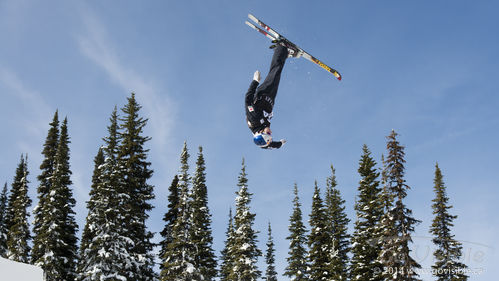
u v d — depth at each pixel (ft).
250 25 37.24
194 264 100.58
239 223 114.83
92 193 97.55
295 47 38.06
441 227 100.01
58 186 100.42
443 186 104.37
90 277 79.92
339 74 40.68
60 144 107.24
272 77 35.73
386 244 84.48
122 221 84.58
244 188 117.70
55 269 91.81
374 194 102.47
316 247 111.65
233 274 109.60
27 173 117.60
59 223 98.73
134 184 88.74
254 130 33.81
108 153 88.94
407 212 83.51
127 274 83.35
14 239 107.34
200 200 121.29
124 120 93.81
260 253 111.14
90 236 94.43
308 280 115.14
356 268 95.71
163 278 94.79
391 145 87.30
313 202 118.32
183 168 103.71
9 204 130.31
